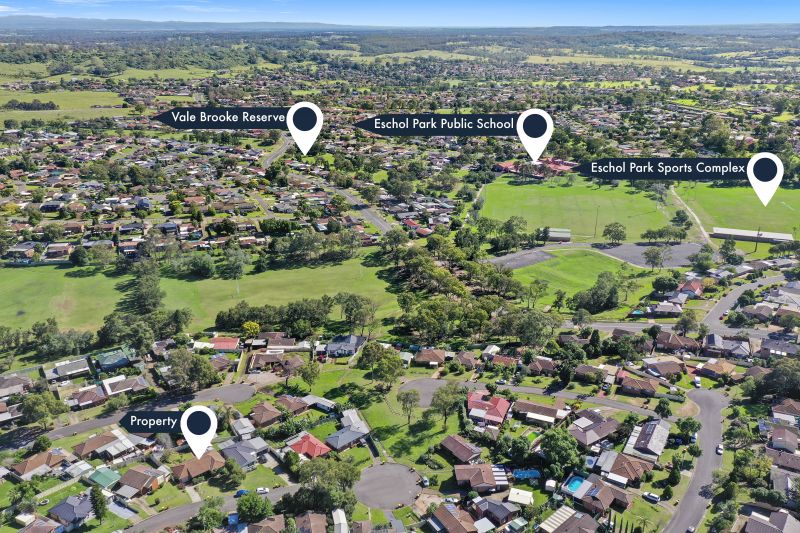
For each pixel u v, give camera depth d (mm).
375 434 148750
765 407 156000
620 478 128375
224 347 192500
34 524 118750
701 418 151875
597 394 164750
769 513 119188
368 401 163375
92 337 198375
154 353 189750
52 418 155500
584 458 135750
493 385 166625
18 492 126125
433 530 117188
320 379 175375
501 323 196000
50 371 178625
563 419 152125
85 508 121562
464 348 192875
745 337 190375
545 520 118875
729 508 117688
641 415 153250
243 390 170125
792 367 156250
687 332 197500
